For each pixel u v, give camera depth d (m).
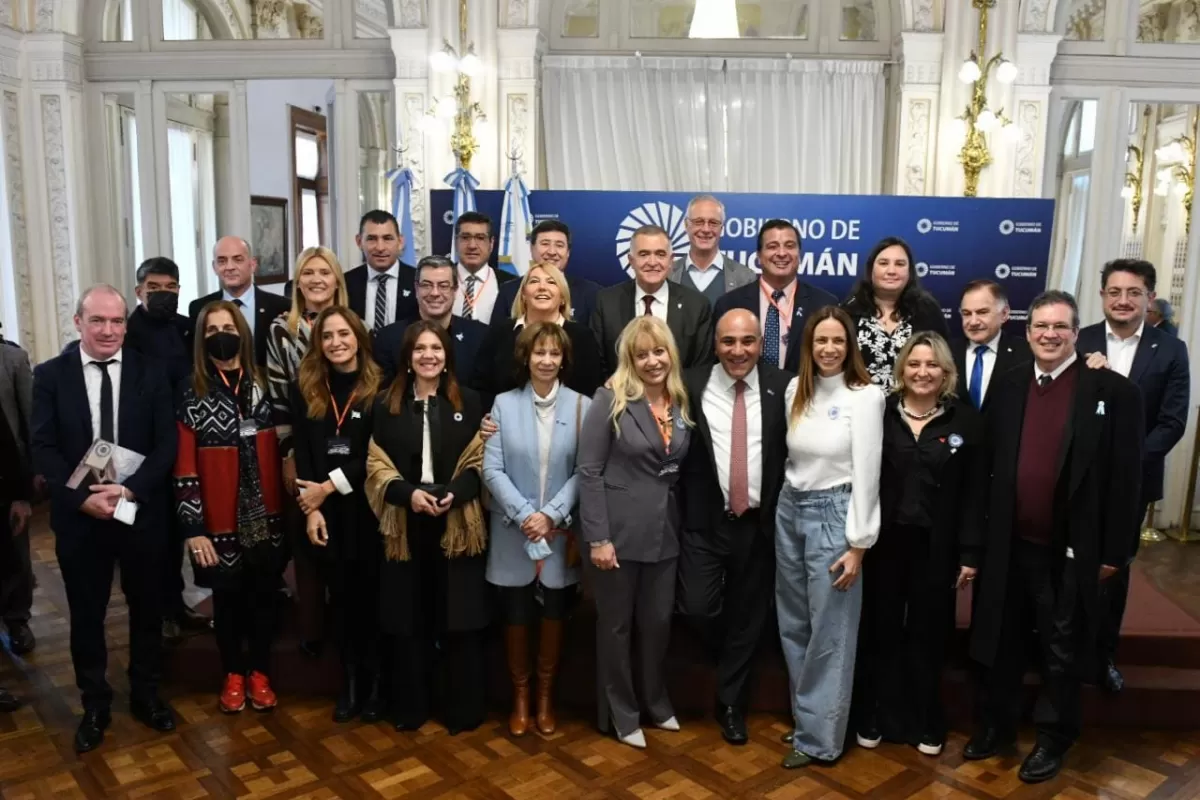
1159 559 4.87
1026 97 5.07
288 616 3.41
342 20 5.43
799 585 2.77
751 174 5.51
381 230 3.50
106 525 2.80
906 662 2.85
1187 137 5.28
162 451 2.82
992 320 2.93
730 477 2.78
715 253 3.55
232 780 2.64
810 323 2.66
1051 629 2.68
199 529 2.85
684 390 2.76
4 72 5.24
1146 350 3.11
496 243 4.66
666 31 5.61
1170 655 3.18
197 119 5.63
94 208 5.66
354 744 2.86
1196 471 5.21
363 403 2.85
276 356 3.00
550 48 5.52
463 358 3.21
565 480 2.82
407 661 2.92
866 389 2.63
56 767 2.70
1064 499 2.62
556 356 2.73
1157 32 5.29
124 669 3.34
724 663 2.93
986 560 2.71
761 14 5.61
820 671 2.73
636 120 5.46
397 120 5.23
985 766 2.77
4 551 3.17
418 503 2.72
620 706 2.86
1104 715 3.04
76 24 5.45
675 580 2.88
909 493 2.69
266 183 6.84
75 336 5.62
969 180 4.99
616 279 4.66
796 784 2.66
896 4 5.27
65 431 2.76
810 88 5.43
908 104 5.18
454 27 5.14
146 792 2.58
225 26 6.23
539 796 2.58
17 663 3.38
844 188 5.50
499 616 2.98
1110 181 5.28
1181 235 5.35
